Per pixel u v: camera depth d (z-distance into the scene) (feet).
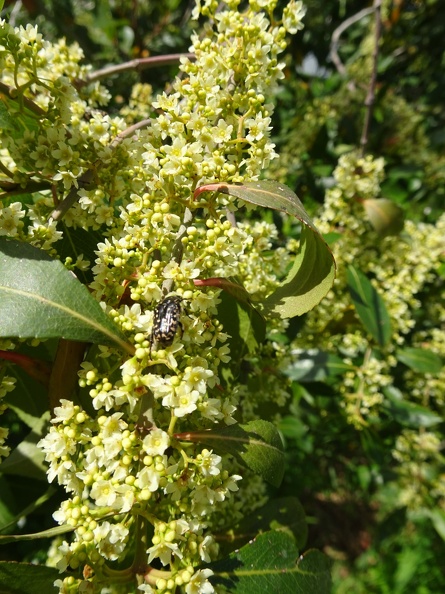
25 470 0.45
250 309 0.40
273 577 0.33
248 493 0.52
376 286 0.77
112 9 1.22
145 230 0.32
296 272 0.39
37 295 0.29
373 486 1.72
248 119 0.36
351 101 1.08
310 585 0.34
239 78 0.38
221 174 0.33
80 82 0.53
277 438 0.33
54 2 1.14
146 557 0.30
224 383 0.43
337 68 1.23
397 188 1.06
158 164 0.34
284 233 0.84
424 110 1.32
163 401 0.28
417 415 0.79
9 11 0.98
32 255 0.30
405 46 1.35
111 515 0.29
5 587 0.30
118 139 0.39
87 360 0.36
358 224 0.72
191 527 0.29
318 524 1.93
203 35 0.48
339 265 0.71
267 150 0.34
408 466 1.04
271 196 0.31
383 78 1.34
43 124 0.38
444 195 1.12
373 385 0.74
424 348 0.88
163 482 0.29
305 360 0.71
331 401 0.91
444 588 1.85
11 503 0.48
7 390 0.35
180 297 0.32
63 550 0.28
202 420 0.35
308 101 1.08
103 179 0.38
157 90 1.03
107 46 1.19
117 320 0.31
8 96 0.37
